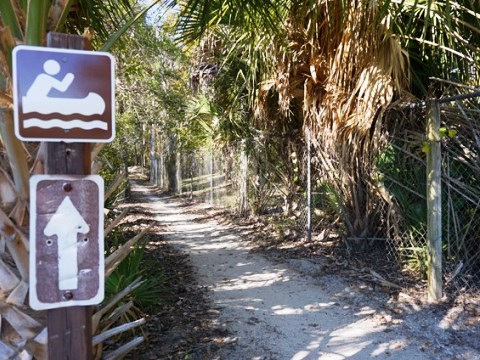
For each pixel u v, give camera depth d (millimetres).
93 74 1435
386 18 3881
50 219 1400
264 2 3537
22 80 1361
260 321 3469
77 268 1426
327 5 4297
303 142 6293
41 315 1557
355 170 5031
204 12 3510
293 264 5078
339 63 4406
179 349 3002
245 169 8766
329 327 3287
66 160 1430
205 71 8375
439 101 3541
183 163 16188
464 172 3779
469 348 2805
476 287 3693
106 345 3025
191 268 5266
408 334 3072
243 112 8234
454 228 3783
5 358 1540
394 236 4648
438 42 4312
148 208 12617
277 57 5133
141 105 13078
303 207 6449
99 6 2918
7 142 1454
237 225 8266
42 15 1614
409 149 4270
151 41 9469
